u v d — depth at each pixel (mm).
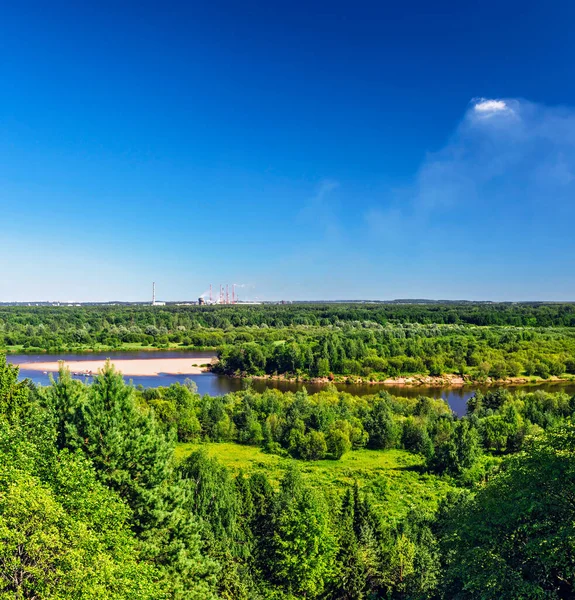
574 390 149125
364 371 167750
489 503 26531
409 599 32281
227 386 156750
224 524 37438
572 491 23578
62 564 16141
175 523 23797
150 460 23859
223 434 91062
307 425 90938
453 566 26844
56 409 23922
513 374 164500
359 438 87250
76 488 18656
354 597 34125
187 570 23344
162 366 188250
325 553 35062
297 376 169750
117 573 17109
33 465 19422
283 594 34562
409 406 106188
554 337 199500
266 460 79250
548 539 21969
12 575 16672
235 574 30703
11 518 15953
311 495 37656
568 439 25531
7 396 29516
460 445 71812
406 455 83750
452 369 170625
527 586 21578
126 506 20641
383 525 44188
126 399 24812
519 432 82000
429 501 61562
